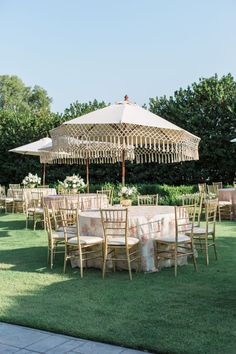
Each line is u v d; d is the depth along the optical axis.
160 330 4.47
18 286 6.43
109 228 6.91
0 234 11.84
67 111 22.56
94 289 6.19
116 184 19.77
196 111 19.59
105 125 8.74
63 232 7.95
